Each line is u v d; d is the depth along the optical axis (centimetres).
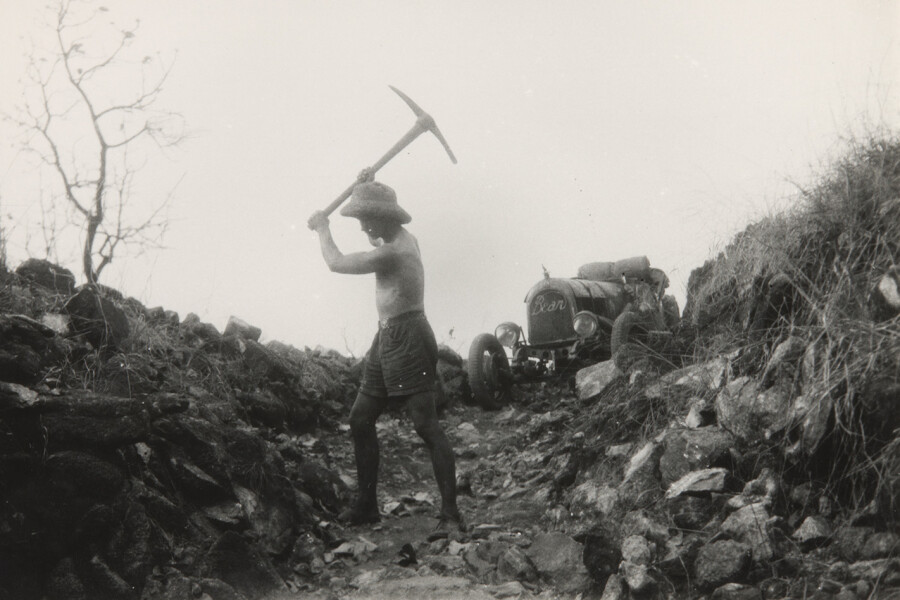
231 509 425
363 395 518
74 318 471
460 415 804
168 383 508
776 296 471
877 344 363
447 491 499
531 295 946
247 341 647
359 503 511
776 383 421
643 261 1022
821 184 481
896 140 472
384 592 409
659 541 377
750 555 344
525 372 903
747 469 406
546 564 422
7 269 495
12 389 354
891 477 327
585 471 520
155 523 388
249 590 395
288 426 639
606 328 936
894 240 414
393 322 509
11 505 345
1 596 337
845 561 333
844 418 362
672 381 514
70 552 357
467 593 402
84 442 368
